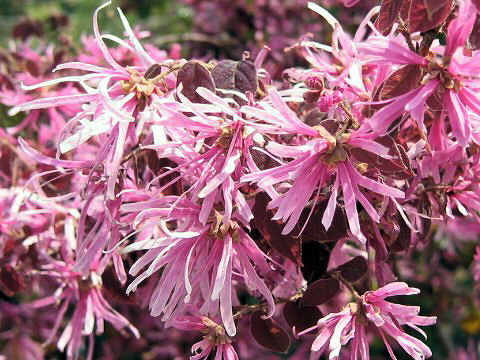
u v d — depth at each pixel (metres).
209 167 0.16
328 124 0.16
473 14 0.14
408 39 0.16
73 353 0.23
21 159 0.27
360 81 0.18
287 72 0.21
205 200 0.15
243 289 0.24
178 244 0.16
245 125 0.16
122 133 0.16
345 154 0.15
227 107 0.15
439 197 0.19
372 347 0.41
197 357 0.17
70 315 0.37
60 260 0.23
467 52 0.16
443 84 0.15
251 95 0.17
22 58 0.34
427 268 0.40
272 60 0.34
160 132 0.16
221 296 0.16
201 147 0.16
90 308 0.22
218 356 0.17
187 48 0.42
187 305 0.17
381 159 0.15
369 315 0.16
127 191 0.17
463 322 0.45
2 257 0.24
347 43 0.17
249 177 0.15
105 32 0.38
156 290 0.17
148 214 0.16
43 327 0.37
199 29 0.42
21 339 0.36
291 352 0.40
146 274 0.15
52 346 0.37
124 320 0.22
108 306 0.22
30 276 0.26
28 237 0.23
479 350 0.46
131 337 0.40
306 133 0.15
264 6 0.40
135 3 0.54
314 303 0.18
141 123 0.16
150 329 0.39
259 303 0.18
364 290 0.20
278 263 0.18
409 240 0.19
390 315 0.16
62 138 0.16
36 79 0.29
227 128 0.16
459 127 0.14
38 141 0.30
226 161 0.15
